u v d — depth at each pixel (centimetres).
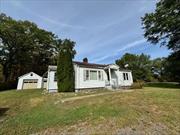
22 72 4012
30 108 1139
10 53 3647
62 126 618
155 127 522
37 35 3819
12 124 734
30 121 750
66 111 857
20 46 3659
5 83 3369
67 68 1800
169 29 2131
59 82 1780
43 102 1312
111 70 2328
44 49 4106
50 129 602
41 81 3075
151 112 677
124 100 958
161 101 847
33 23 3809
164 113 650
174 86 2248
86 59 2609
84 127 576
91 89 1969
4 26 3173
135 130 507
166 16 2091
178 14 1962
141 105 801
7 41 3438
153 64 5075
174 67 2483
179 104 761
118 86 2303
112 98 1066
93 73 2062
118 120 608
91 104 938
